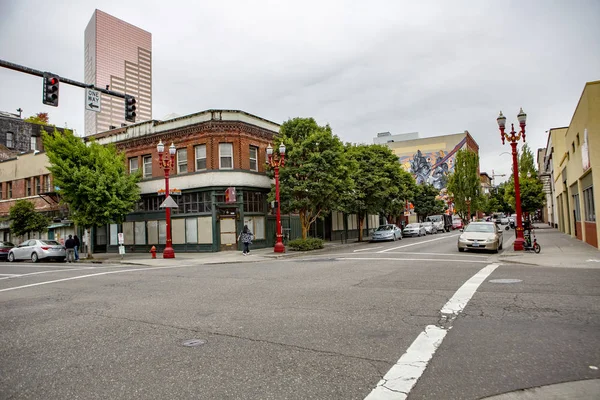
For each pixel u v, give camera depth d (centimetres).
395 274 1170
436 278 1062
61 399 415
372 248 2486
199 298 925
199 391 419
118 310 832
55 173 2397
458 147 7262
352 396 394
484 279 1012
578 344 514
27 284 1316
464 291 863
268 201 2584
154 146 2867
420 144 7531
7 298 1051
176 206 2289
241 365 488
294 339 580
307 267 1484
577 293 810
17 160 3712
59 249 2550
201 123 2639
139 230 2930
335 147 2572
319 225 3591
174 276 1366
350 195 3134
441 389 402
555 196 3862
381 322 648
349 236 4122
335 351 523
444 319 651
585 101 1741
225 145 2648
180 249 2706
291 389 415
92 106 1516
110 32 16850
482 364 460
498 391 394
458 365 460
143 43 18138
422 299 802
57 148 2427
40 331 692
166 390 425
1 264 2378
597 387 395
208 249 2595
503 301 758
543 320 625
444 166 7325
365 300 816
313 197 2545
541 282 944
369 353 510
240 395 406
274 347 548
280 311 752
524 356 480
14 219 3017
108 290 1105
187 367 489
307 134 2625
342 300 826
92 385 448
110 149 2716
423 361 476
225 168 2611
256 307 797
